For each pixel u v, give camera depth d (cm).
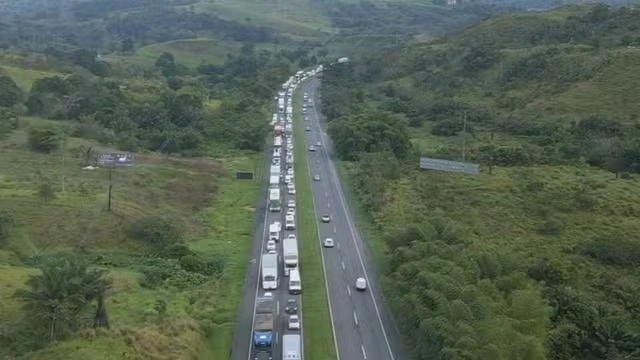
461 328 6275
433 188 12281
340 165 15275
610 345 7056
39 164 12875
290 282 8662
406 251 8106
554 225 10738
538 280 9062
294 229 11031
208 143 16912
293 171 14588
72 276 6881
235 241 10494
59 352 6338
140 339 6750
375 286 8831
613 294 8975
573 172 13338
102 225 10006
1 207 10062
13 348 6419
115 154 12412
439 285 6969
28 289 7050
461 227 9650
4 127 14975
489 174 13212
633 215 11206
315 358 7019
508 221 11075
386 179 13100
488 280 7419
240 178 13938
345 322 7825
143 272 8788
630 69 18688
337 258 9831
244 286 8819
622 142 14412
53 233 9631
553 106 18350
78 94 17725
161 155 15225
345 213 11931
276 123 19475
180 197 12319
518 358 6344
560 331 7206
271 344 7250
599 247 10062
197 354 6975
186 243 10219
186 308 7862
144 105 18162
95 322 6906
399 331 7556
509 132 17512
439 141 17188
